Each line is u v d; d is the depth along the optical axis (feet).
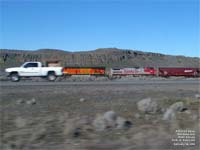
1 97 89.04
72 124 44.78
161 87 125.59
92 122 49.42
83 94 97.30
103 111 63.82
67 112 62.39
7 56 577.84
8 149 34.99
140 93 100.94
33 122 49.29
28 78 178.50
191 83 155.43
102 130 44.91
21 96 91.71
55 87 121.80
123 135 41.98
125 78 230.68
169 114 55.26
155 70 270.05
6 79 184.85
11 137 39.93
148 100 64.69
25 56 592.60
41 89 112.88
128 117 57.06
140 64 598.34
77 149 35.58
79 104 75.05
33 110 65.31
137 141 38.29
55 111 63.98
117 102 78.43
